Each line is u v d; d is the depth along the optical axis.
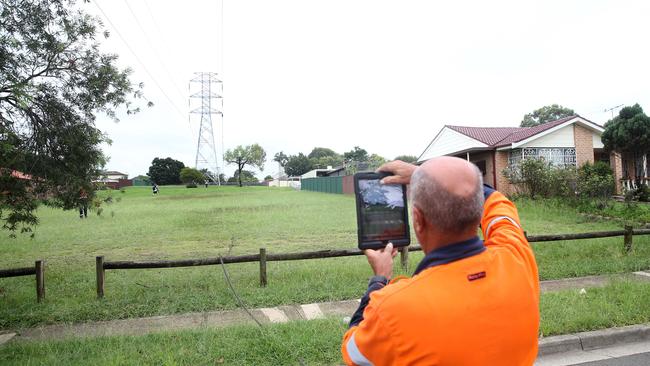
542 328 4.90
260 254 7.11
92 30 7.25
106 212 24.73
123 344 4.69
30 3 6.82
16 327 5.64
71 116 7.49
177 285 7.31
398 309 1.33
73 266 9.49
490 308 1.33
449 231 1.39
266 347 4.51
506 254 1.50
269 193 48.09
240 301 6.08
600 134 21.88
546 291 6.57
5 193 6.81
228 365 4.23
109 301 6.50
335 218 18.20
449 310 1.31
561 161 21.23
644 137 18.75
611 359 4.50
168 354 4.31
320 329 5.00
